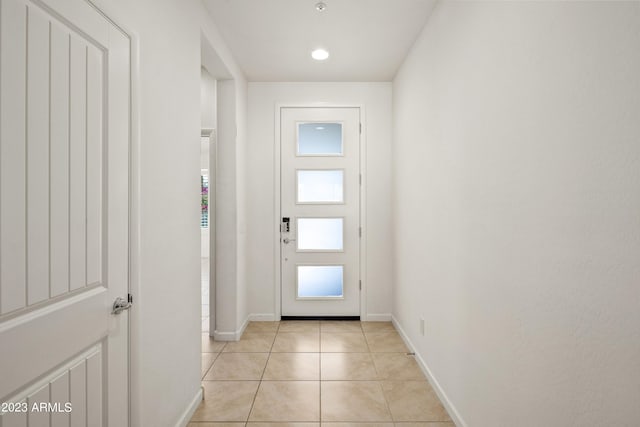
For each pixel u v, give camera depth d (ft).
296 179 11.43
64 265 3.28
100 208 3.77
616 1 2.68
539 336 3.66
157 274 4.93
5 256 2.72
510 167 4.22
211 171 9.99
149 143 4.71
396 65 10.03
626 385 2.62
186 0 5.99
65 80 3.27
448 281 6.32
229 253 9.70
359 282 11.48
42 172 3.04
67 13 3.24
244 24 7.77
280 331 10.44
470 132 5.35
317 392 6.99
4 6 2.67
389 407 6.47
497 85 4.51
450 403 6.20
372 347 9.27
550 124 3.46
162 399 5.11
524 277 3.93
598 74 2.85
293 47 8.89
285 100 11.27
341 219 11.50
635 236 2.53
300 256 11.45
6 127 2.71
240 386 7.22
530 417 3.84
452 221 6.10
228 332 9.71
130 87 4.25
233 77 9.46
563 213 3.28
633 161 2.54
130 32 4.24
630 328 2.58
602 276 2.83
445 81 6.44
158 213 4.96
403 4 7.00
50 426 3.17
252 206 11.28
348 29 8.00
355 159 11.39
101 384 3.85
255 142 11.27
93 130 3.65
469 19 5.37
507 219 4.29
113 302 3.98
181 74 5.78
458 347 5.84
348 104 11.27
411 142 8.86
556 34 3.36
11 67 2.74
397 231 10.49
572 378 3.18
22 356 2.86
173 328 5.48
